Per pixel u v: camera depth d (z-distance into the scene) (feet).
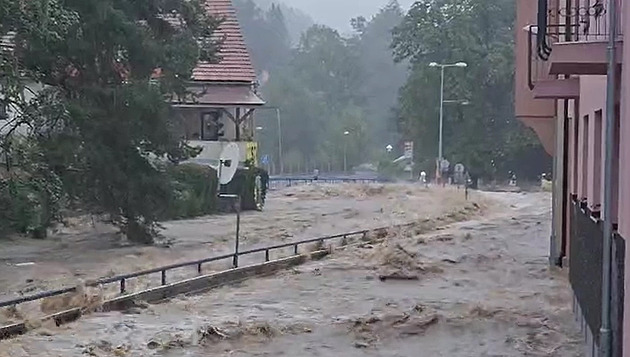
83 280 84.99
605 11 46.65
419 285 91.40
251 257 107.76
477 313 74.28
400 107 427.33
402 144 453.58
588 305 55.62
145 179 121.90
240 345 61.46
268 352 59.52
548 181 337.93
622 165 41.45
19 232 123.95
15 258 109.09
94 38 118.93
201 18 138.41
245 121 212.64
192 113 209.05
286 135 527.81
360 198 248.73
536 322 70.23
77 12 112.88
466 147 382.63
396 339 64.28
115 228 141.69
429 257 112.98
